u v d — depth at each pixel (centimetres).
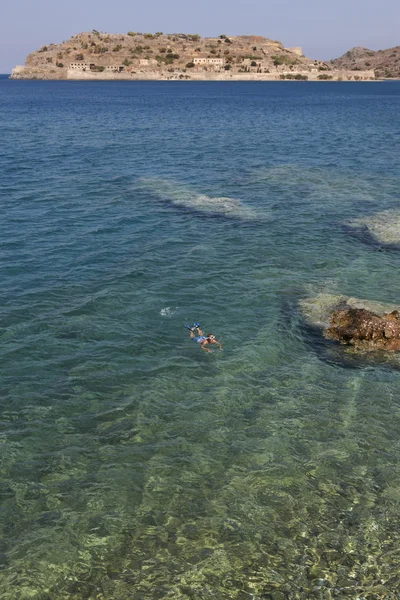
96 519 1398
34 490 1488
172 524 1383
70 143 7075
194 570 1256
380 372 2059
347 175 5294
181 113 12112
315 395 1919
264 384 1983
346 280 2872
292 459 1605
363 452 1634
